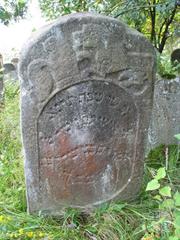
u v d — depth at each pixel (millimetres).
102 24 863
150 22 2330
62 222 988
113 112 959
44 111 912
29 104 895
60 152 962
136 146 1016
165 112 1296
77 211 1006
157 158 1266
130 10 1597
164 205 788
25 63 857
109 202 1043
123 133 990
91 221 978
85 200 1026
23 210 1021
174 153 1268
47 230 929
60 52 863
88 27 856
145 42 914
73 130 951
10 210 998
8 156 1262
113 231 926
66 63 875
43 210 1004
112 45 887
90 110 940
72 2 1601
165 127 1304
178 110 1303
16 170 1151
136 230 923
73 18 845
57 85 891
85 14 861
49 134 938
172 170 1168
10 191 1066
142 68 934
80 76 895
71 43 860
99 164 1001
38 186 979
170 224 899
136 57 917
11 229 896
